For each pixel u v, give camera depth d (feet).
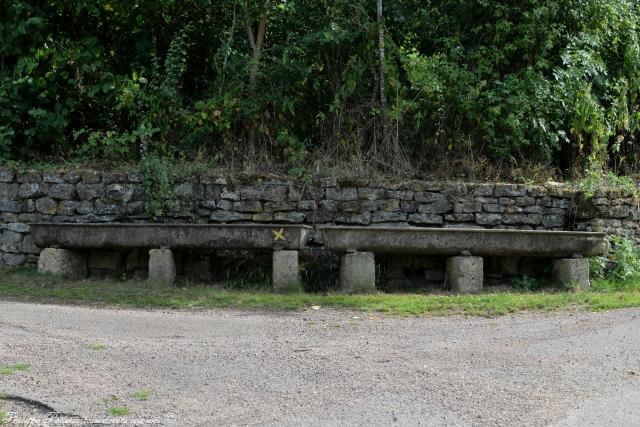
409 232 29.32
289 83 37.40
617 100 38.14
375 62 37.14
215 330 22.57
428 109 37.11
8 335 20.97
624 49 39.24
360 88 37.52
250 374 17.72
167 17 38.68
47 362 18.35
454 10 38.55
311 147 36.88
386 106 36.55
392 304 26.30
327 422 14.70
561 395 16.02
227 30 39.37
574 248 30.17
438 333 22.03
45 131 35.81
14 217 33.01
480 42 38.42
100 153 36.09
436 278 31.68
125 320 23.65
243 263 31.78
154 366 18.31
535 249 29.94
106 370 17.92
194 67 40.16
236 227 29.19
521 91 36.01
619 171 39.32
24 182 33.01
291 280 29.14
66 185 32.81
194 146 36.11
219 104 36.17
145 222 32.58
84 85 36.86
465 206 33.35
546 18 36.81
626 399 15.69
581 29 37.63
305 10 37.86
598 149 37.24
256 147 36.35
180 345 20.44
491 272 31.63
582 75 36.76
